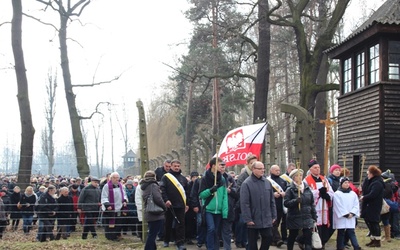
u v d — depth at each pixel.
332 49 21.42
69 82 23.64
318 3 29.83
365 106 18.98
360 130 19.31
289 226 10.92
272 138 16.50
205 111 44.44
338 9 25.05
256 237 9.79
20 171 18.14
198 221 12.78
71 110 23.55
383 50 17.89
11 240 14.95
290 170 13.65
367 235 14.77
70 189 16.75
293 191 10.79
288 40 34.28
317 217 11.55
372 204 12.80
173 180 11.99
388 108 17.81
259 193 9.70
